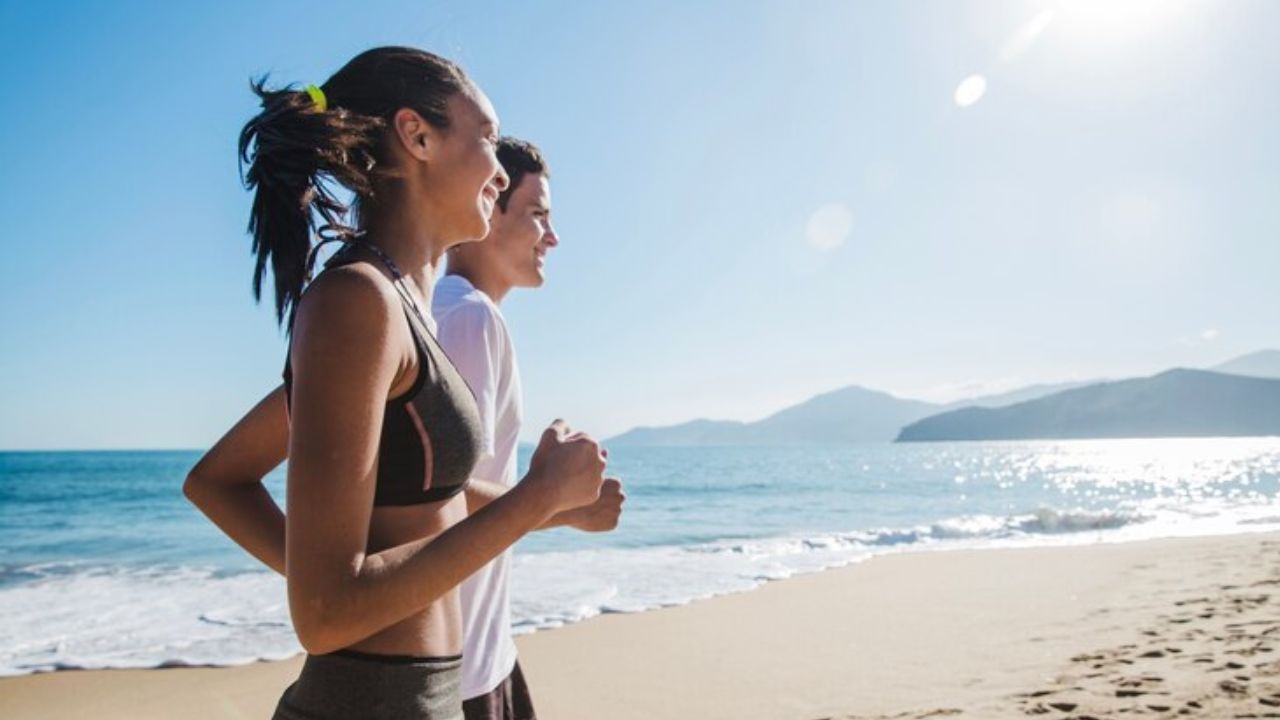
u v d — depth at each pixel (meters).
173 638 6.93
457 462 1.19
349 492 0.96
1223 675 4.47
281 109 1.18
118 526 19.36
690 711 4.84
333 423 0.97
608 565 10.94
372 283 1.04
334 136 1.17
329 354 0.98
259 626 7.38
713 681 5.39
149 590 9.52
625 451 128.38
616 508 1.53
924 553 11.39
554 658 6.05
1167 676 4.55
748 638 6.54
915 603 7.61
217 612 8.04
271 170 1.19
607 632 6.86
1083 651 5.36
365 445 0.98
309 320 1.01
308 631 0.94
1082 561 9.74
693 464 65.69
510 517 1.04
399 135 1.24
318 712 1.09
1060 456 87.31
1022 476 42.91
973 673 5.10
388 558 0.98
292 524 0.95
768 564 10.87
